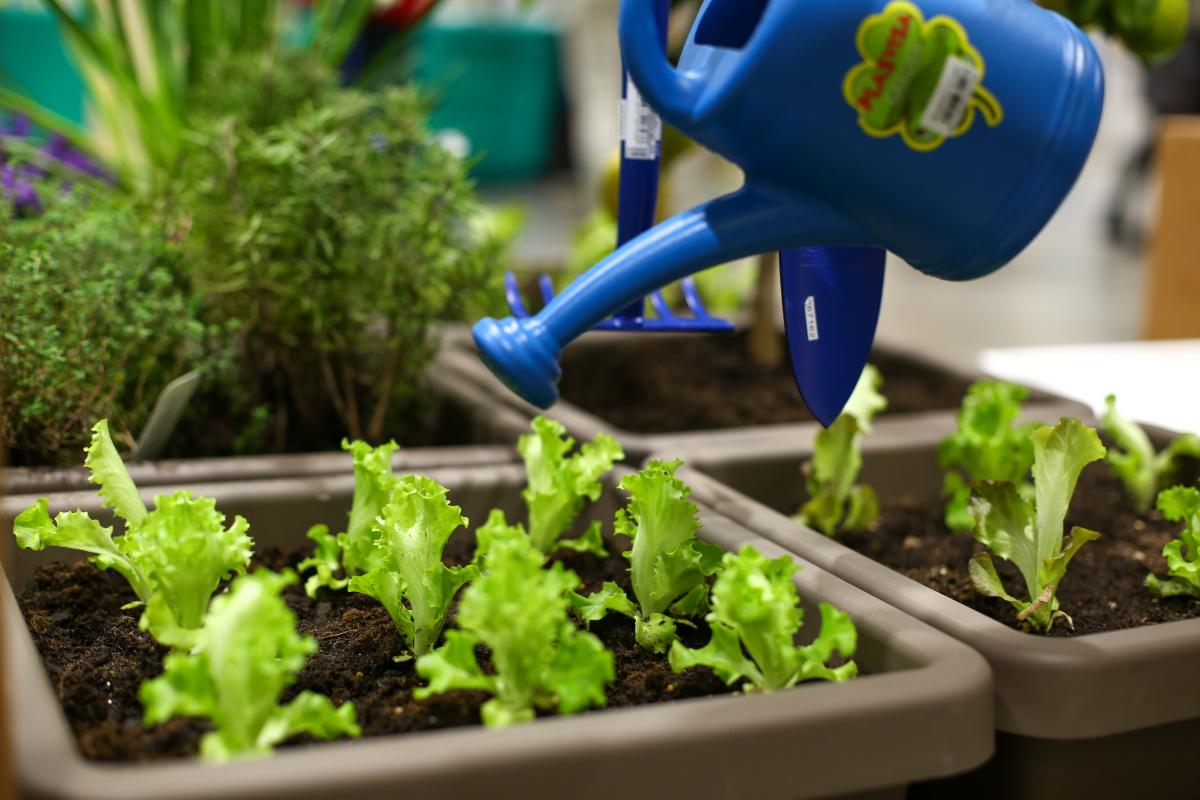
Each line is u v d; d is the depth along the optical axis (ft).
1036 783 2.35
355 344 3.96
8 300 3.21
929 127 2.10
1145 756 2.39
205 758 1.94
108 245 3.57
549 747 1.80
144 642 2.63
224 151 3.82
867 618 2.40
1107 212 17.39
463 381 4.34
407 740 1.79
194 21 4.91
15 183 4.05
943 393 4.77
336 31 5.20
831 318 2.48
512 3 16.87
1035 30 2.15
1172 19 4.04
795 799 1.94
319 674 2.49
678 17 5.36
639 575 2.71
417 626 2.57
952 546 3.40
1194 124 6.21
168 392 3.38
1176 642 2.32
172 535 2.46
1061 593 3.02
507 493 3.34
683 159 5.40
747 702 1.94
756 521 3.02
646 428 4.47
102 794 1.65
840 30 2.03
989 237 2.22
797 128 2.10
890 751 1.99
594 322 2.24
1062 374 4.96
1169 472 3.58
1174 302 6.31
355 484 3.08
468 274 3.98
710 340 5.45
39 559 2.93
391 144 4.06
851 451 3.37
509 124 16.11
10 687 1.90
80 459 3.44
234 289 3.81
